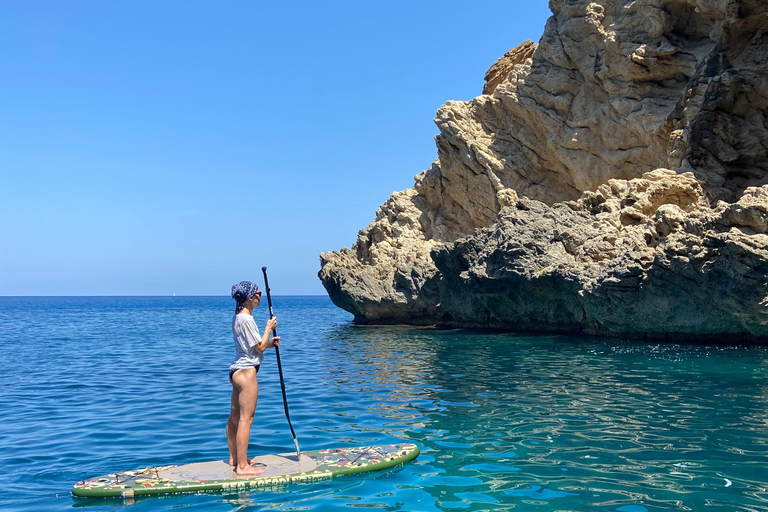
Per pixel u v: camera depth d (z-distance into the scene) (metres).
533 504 5.18
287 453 6.92
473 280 23.20
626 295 17.19
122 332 34.16
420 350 18.27
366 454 6.71
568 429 7.72
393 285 31.22
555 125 26.83
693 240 15.55
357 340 23.12
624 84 24.20
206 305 130.50
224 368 16.02
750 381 10.96
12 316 64.00
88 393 12.02
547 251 20.48
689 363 13.18
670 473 5.91
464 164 30.97
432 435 7.65
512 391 10.54
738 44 20.09
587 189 26.05
